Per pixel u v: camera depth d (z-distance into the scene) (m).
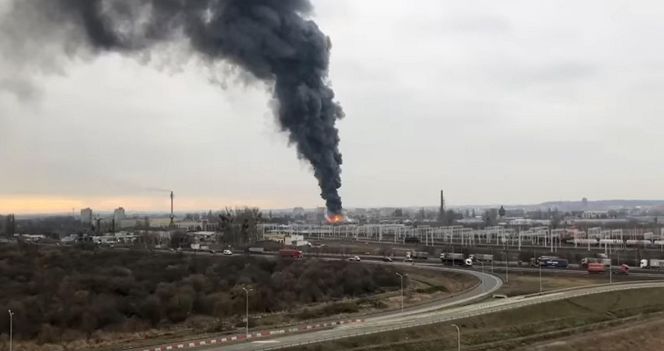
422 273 168.25
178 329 105.81
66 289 124.50
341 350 82.44
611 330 105.62
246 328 94.94
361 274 153.38
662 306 125.12
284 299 131.62
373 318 107.69
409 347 87.25
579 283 147.00
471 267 178.62
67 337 98.69
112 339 98.25
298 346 80.88
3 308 104.81
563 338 100.25
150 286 134.75
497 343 94.31
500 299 124.56
